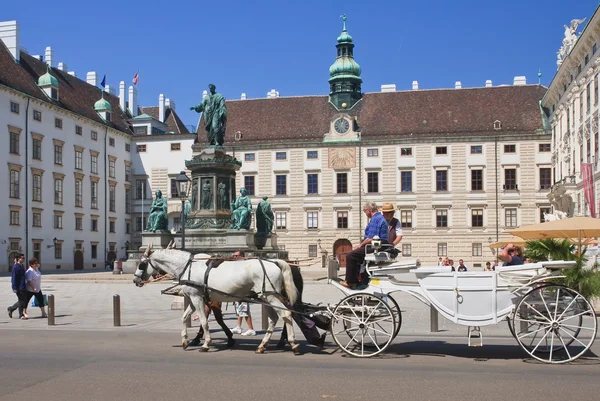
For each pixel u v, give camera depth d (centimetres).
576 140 6141
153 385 1186
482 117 8250
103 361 1434
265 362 1422
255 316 2419
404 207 8150
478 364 1389
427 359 1453
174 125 9775
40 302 2436
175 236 5369
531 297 1391
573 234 2270
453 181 8088
